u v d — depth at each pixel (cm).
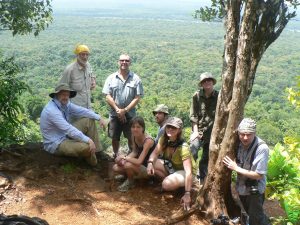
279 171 444
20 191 379
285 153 454
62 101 434
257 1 333
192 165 395
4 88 458
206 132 465
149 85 6850
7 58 536
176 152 397
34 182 398
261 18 347
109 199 389
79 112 460
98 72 7394
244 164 336
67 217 350
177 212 371
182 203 394
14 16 691
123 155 443
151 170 392
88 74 493
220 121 373
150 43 15600
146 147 409
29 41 13188
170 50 13562
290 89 424
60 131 438
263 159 324
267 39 353
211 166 383
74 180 416
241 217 366
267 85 6912
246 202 349
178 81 7462
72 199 374
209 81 450
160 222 357
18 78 519
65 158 454
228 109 366
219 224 354
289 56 11725
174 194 410
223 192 379
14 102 463
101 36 18000
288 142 427
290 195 391
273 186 433
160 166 408
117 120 510
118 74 498
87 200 377
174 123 382
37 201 367
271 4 345
